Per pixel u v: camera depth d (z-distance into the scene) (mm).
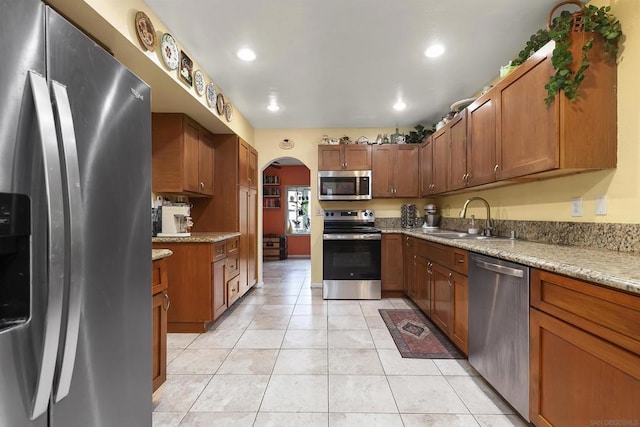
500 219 2582
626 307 922
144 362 1181
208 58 2371
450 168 2928
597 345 1018
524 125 1772
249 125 4125
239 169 3559
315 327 2748
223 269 2932
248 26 1964
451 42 2154
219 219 3512
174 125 2758
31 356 674
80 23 1467
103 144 927
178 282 2641
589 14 1467
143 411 1176
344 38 2102
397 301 3596
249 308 3328
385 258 3744
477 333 1831
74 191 761
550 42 1550
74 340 766
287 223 7473
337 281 3680
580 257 1341
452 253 2223
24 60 670
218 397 1706
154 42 1829
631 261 1228
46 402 702
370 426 1471
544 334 1272
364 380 1873
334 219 4242
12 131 644
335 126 4273
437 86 2893
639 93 1410
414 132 4062
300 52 2283
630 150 1450
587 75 1501
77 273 773
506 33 2043
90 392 881
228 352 2256
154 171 2756
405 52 2283
